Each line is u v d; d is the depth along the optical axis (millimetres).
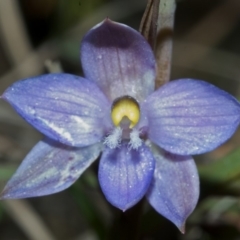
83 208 138
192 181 119
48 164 119
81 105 122
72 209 174
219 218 147
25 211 157
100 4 175
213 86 117
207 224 147
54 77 119
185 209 116
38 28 182
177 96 121
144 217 134
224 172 132
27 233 158
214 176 132
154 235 145
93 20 175
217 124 118
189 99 120
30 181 117
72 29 175
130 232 128
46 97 120
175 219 116
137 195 114
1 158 161
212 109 118
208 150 119
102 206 154
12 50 174
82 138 121
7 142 159
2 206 159
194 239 153
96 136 122
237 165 132
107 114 123
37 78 118
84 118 122
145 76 122
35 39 183
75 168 120
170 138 121
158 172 120
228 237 148
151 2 117
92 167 136
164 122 121
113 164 121
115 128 121
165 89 121
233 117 117
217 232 148
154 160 120
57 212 173
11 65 181
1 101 172
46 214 173
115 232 128
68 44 175
